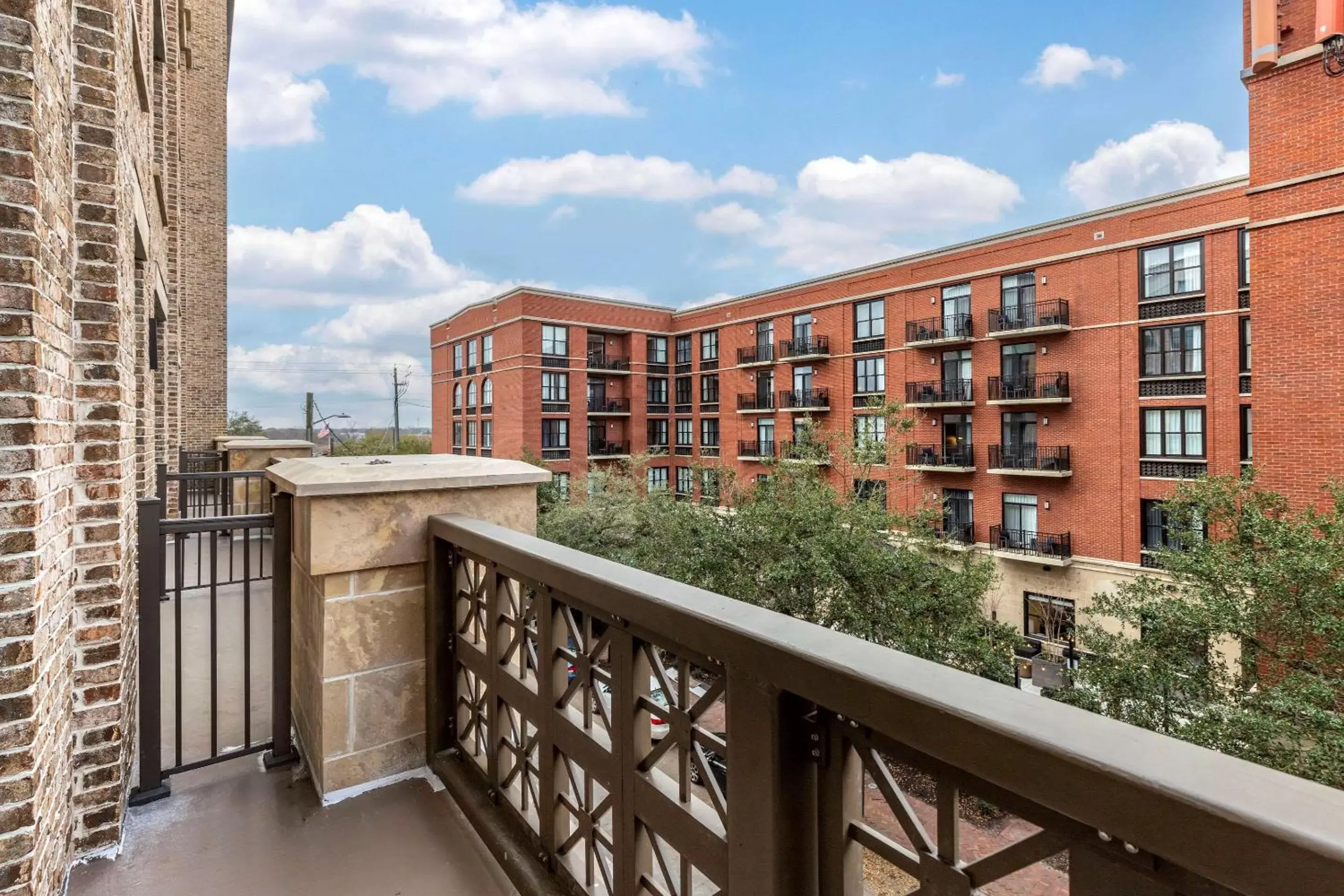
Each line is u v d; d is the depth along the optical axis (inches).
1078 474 593.6
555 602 55.6
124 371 78.7
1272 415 347.3
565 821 56.6
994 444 652.1
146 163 161.5
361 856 63.7
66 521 62.2
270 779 78.6
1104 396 577.6
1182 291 536.1
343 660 75.2
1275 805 16.0
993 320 650.2
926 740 24.2
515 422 980.6
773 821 31.1
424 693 81.0
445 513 80.9
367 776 76.5
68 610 62.8
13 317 49.4
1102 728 20.7
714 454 1007.0
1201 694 277.4
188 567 206.1
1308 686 243.8
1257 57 347.3
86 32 72.0
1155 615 312.0
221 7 579.5
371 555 75.9
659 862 42.6
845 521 410.9
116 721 66.9
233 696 104.4
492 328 1042.1
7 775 47.8
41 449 51.6
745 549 400.2
